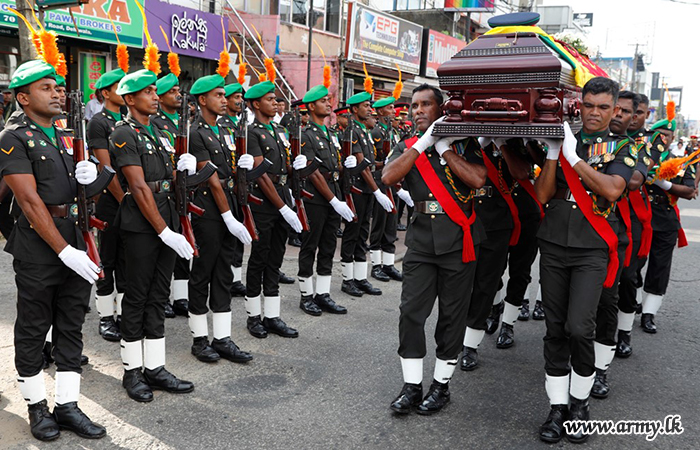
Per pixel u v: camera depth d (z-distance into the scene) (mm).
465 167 3490
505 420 3730
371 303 6129
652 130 5047
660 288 5555
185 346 4730
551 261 3533
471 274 3699
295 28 13836
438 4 19641
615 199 3301
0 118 6203
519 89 3295
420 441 3428
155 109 3846
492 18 3771
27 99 3193
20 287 3236
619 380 4457
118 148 3688
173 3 11008
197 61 11953
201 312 4457
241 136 4625
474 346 4531
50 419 3340
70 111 3553
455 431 3562
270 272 5039
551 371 3568
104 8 9414
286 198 5129
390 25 14633
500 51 3402
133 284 3785
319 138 5707
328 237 5660
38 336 3277
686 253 9508
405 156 3568
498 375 4445
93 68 10039
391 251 7121
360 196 6246
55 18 8711
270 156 5000
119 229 3830
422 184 3664
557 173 3502
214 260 4418
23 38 6281
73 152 3369
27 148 3141
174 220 3984
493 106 3338
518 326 5668
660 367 4742
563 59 3643
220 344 4520
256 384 4102
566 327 3463
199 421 3559
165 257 3885
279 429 3502
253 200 4723
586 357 3480
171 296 5801
